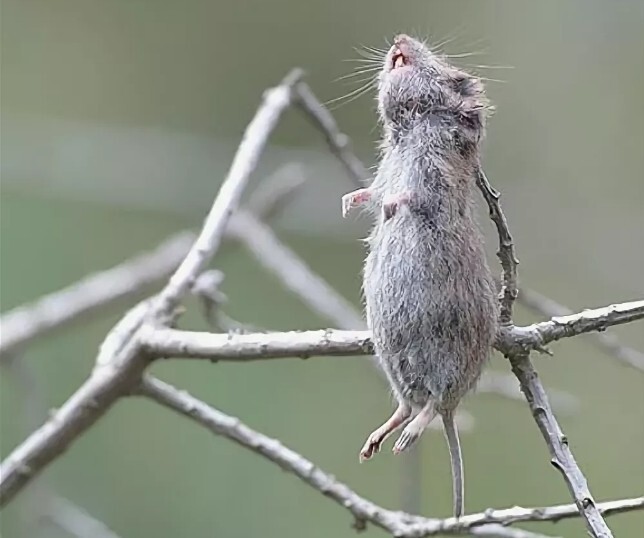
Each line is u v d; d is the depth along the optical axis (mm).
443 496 3281
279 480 3670
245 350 2424
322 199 3973
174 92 4309
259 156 2518
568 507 2393
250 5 4188
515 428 3469
